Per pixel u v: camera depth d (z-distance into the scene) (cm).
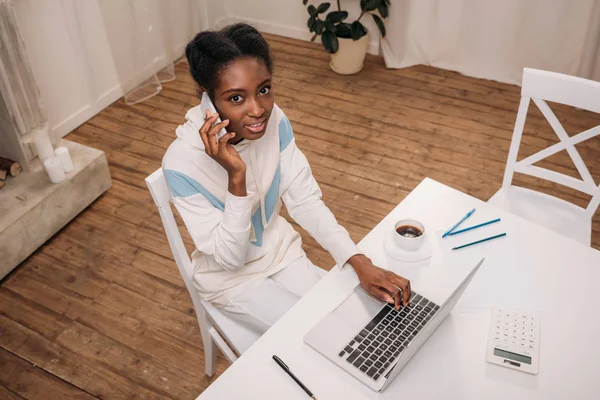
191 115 144
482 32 355
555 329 125
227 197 139
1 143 258
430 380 115
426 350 121
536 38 343
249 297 158
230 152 134
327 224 155
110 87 344
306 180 161
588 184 188
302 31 413
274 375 117
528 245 145
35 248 249
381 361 118
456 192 162
